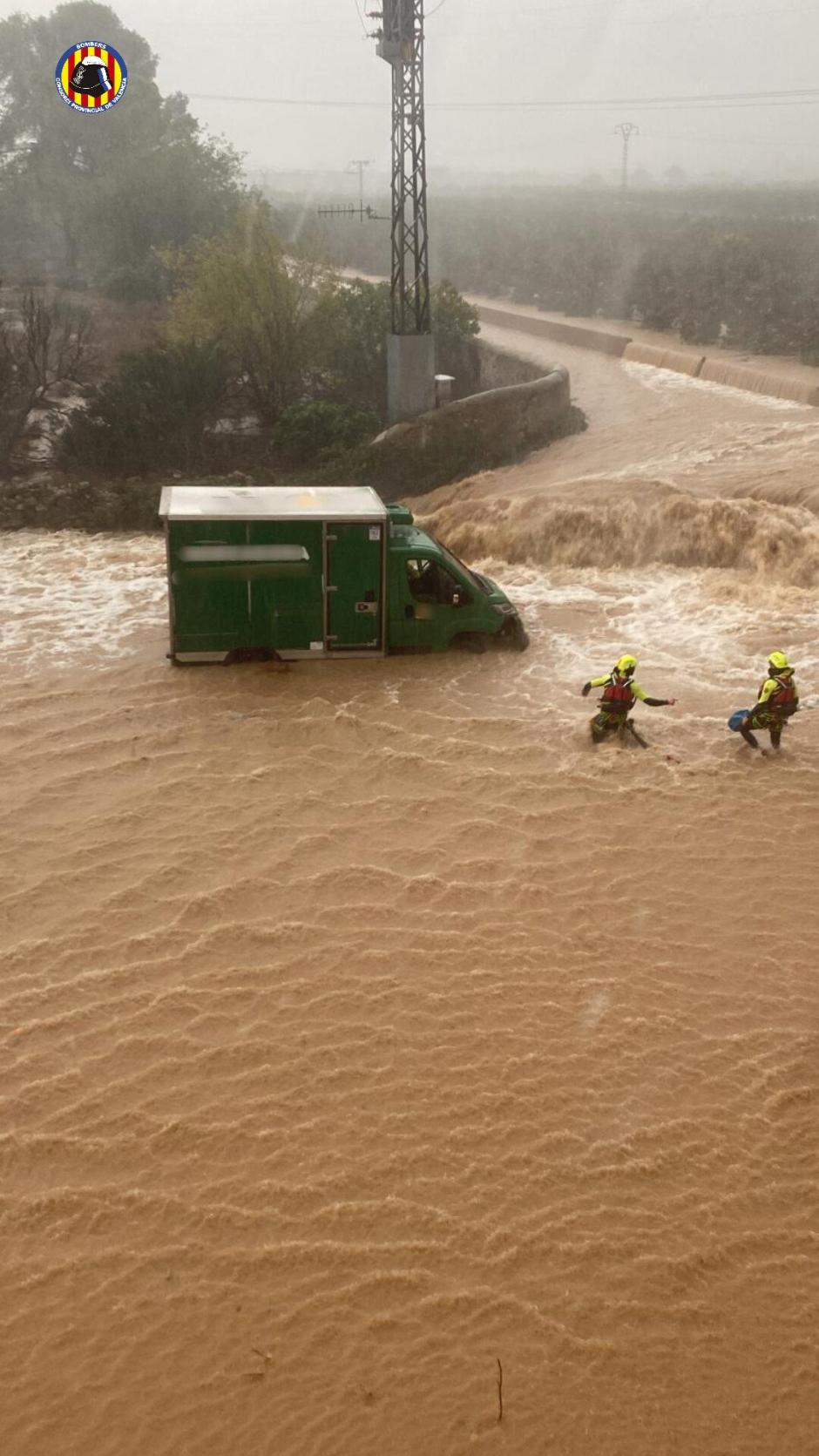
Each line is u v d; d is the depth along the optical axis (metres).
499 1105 8.07
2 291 66.06
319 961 9.65
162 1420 5.91
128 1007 9.06
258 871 10.95
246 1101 8.09
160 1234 7.03
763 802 12.17
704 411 34.47
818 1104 8.16
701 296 51.97
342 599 15.92
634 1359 6.27
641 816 11.94
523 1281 6.73
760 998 9.23
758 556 19.45
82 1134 7.79
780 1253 6.95
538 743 13.59
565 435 34.25
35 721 14.28
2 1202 7.25
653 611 18.27
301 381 44.12
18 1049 8.59
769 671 12.98
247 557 15.51
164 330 46.72
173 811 12.08
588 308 60.84
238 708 14.63
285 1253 6.89
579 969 9.56
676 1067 8.48
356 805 12.20
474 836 11.59
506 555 22.00
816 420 30.23
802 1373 6.20
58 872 10.91
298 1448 5.75
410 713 14.45
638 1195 7.36
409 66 34.72
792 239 73.38
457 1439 5.81
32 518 29.14
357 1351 6.30
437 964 9.62
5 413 37.31
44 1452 5.75
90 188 71.19
